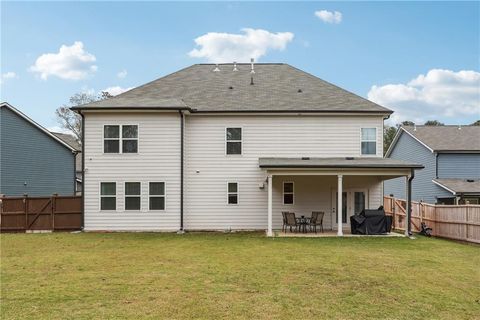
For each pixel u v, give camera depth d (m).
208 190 19.47
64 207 19.36
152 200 18.91
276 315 6.44
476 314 6.64
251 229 19.39
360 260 11.35
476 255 12.73
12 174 26.05
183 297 7.43
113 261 11.14
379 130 19.50
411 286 8.44
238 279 8.91
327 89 21.44
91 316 6.34
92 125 18.91
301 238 16.30
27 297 7.43
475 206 15.46
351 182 19.58
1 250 13.20
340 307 6.91
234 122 19.59
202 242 15.13
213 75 22.89
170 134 18.98
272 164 16.98
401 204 21.39
